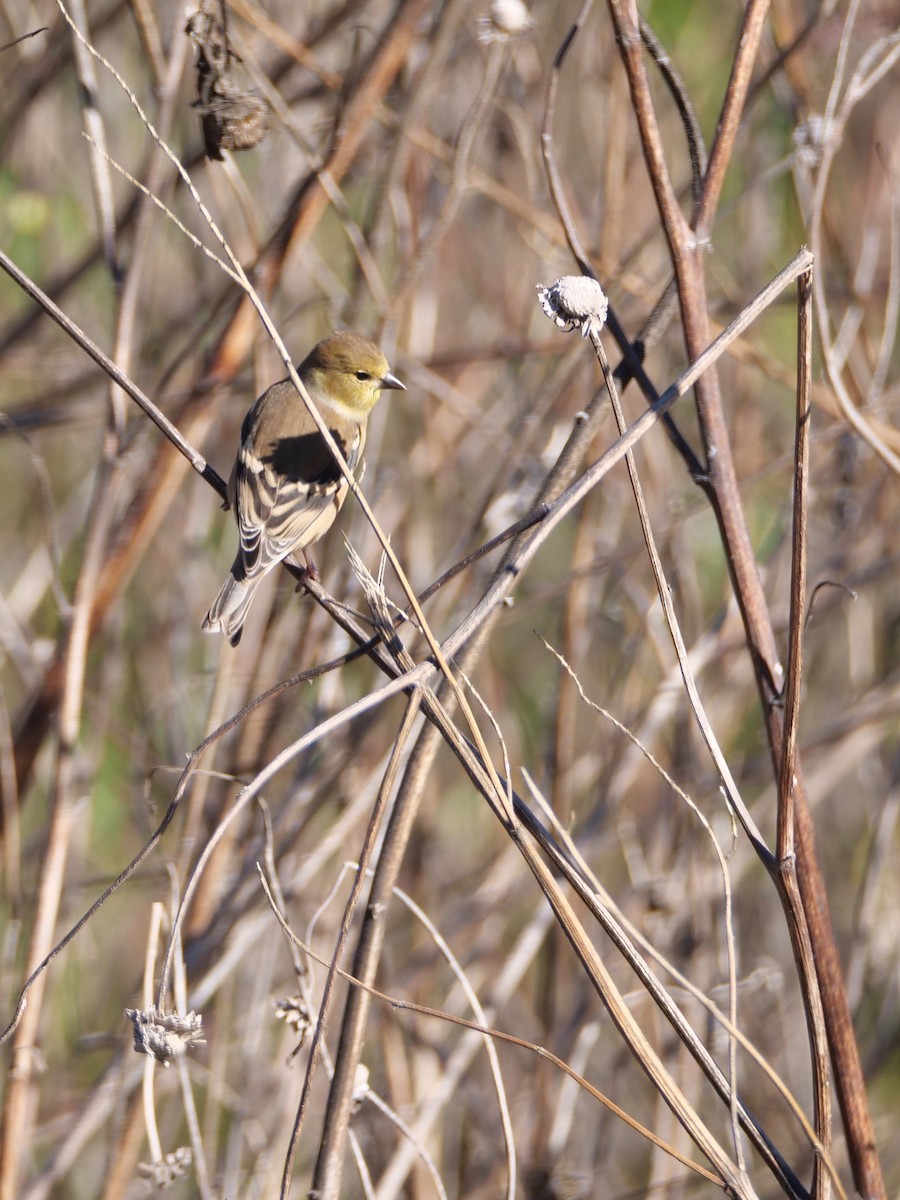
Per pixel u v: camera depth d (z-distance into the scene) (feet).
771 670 20.40
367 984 20.40
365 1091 21.49
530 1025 38.75
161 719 41.34
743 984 34.47
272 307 33.01
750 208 39.70
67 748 27.32
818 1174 17.65
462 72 38.65
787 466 37.14
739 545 20.61
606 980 17.67
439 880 38.42
